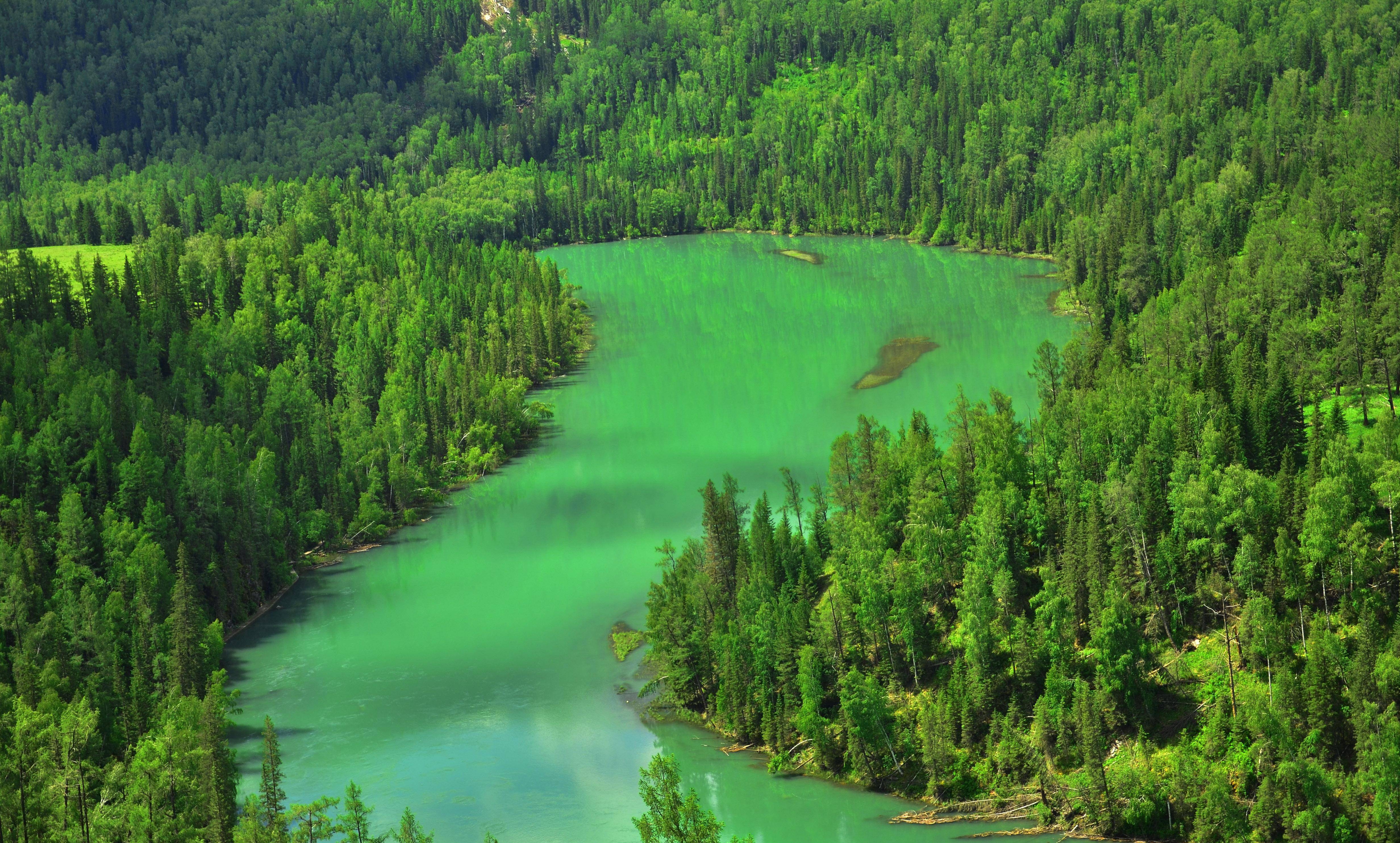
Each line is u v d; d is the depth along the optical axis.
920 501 139.88
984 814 113.19
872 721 119.88
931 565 134.00
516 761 126.94
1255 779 107.44
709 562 146.00
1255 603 114.38
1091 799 109.50
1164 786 109.25
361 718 137.88
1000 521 133.25
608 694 141.50
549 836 112.81
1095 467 145.38
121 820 103.56
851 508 153.00
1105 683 116.69
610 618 161.88
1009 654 124.69
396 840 106.31
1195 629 123.38
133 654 141.25
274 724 137.25
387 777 124.50
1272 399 143.50
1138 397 150.50
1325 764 105.44
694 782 121.38
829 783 120.50
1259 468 140.88
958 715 120.44
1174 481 131.88
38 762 105.88
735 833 111.94
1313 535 117.75
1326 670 107.31
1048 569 130.62
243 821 105.50
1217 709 113.31
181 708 127.06
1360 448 138.38
